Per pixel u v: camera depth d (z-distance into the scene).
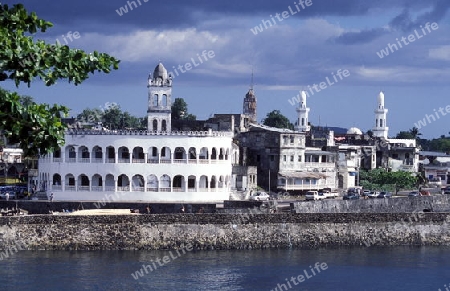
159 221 157.88
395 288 130.50
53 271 133.62
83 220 154.75
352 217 169.50
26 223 152.25
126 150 196.25
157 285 126.94
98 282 127.00
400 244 170.88
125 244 155.00
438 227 174.12
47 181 197.88
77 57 47.72
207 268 140.88
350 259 153.38
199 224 159.50
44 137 47.19
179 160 196.50
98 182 195.50
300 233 165.00
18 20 46.34
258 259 150.50
